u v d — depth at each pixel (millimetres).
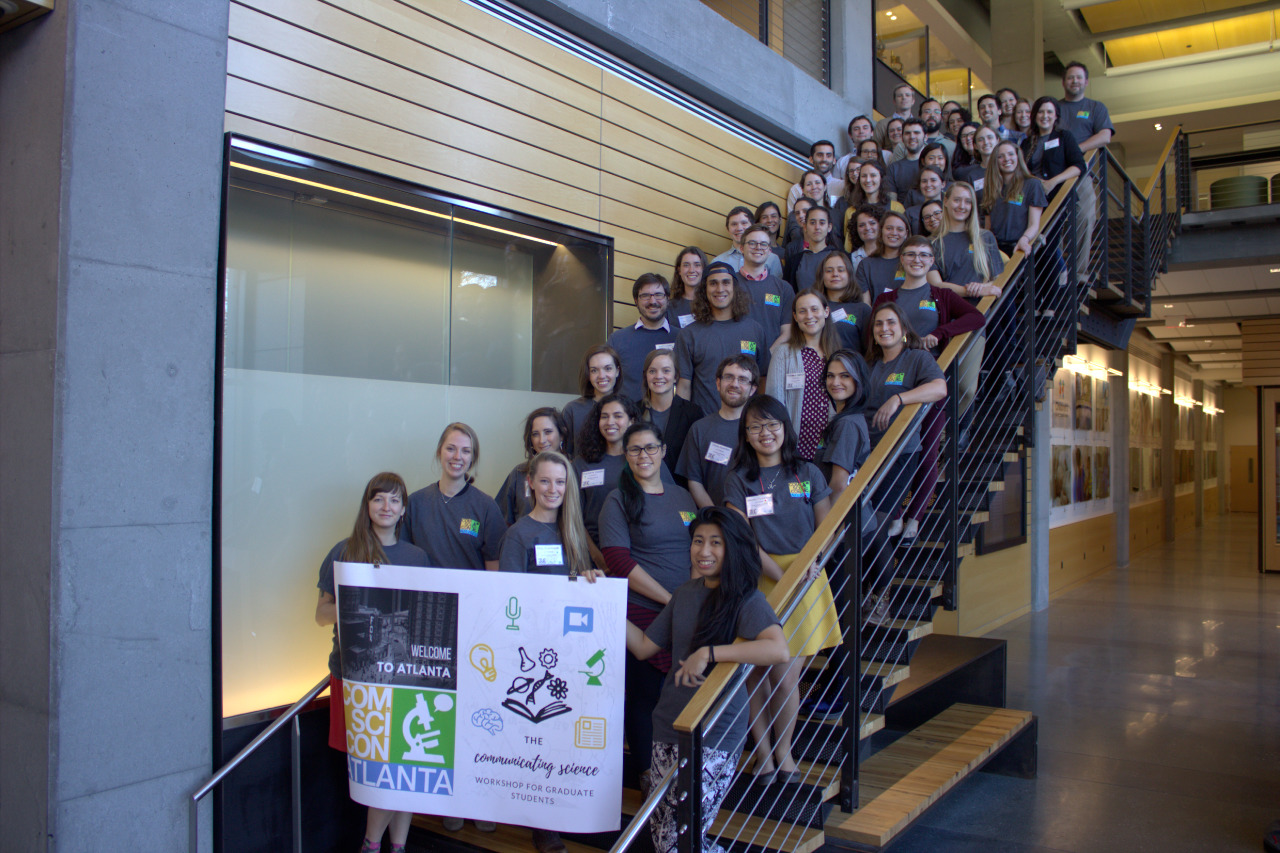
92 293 2881
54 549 2773
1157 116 14070
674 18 5652
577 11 4883
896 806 3404
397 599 3119
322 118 3752
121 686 2922
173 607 3086
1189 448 23719
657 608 3346
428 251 4250
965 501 4691
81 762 2809
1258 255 9789
